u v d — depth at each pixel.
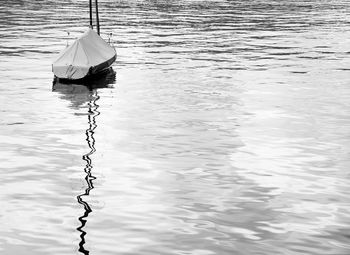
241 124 24.80
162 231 13.76
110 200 15.93
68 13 88.75
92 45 36.53
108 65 37.03
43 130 24.08
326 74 37.72
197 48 51.81
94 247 12.91
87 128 24.47
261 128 24.11
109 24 73.12
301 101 29.34
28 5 103.25
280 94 31.17
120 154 20.64
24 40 56.53
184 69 39.91
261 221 14.41
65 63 35.00
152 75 37.59
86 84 34.69
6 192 16.52
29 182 17.45
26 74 38.00
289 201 15.83
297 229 13.88
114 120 25.86
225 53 48.53
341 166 19.05
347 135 22.94
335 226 14.07
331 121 25.19
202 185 17.25
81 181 17.61
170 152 20.83
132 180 17.75
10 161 19.67
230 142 22.05
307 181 17.53
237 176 18.06
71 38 58.59
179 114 26.80
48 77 36.97
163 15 86.81
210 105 28.62
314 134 23.09
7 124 25.02
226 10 97.56
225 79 35.97
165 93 31.78
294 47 52.69
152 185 17.25
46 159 19.98
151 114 26.89
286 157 20.08
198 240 13.26
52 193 16.48
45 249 12.80
